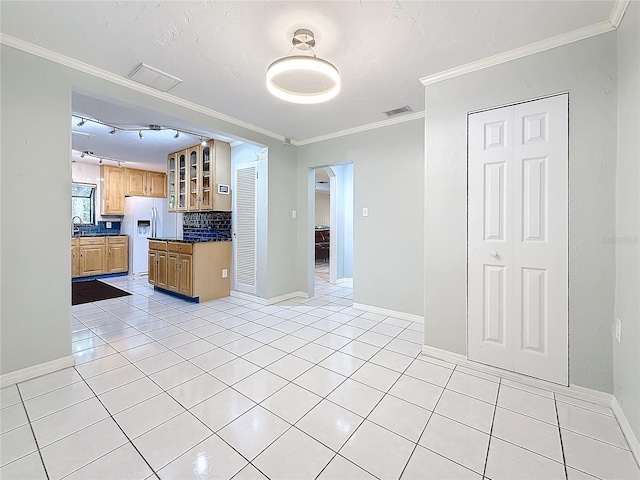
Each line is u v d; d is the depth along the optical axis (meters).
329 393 1.91
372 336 2.91
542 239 1.99
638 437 1.40
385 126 3.52
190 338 2.84
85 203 6.16
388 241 3.54
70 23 1.80
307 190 4.39
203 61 2.21
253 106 3.04
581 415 1.70
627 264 1.60
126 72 2.38
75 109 3.17
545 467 1.34
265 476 1.28
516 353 2.09
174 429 1.56
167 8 1.67
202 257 4.26
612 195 1.78
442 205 2.38
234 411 1.72
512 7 1.65
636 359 1.46
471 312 2.27
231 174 4.62
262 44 2.01
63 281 2.22
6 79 1.95
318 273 7.02
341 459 1.38
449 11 1.68
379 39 1.93
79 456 1.38
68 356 2.24
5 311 1.97
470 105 2.25
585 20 1.74
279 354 2.49
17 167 2.01
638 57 1.47
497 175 2.15
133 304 4.09
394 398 1.86
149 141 4.47
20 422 1.61
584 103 1.85
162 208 6.36
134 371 2.18
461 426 1.60
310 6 1.66
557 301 1.95
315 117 3.36
